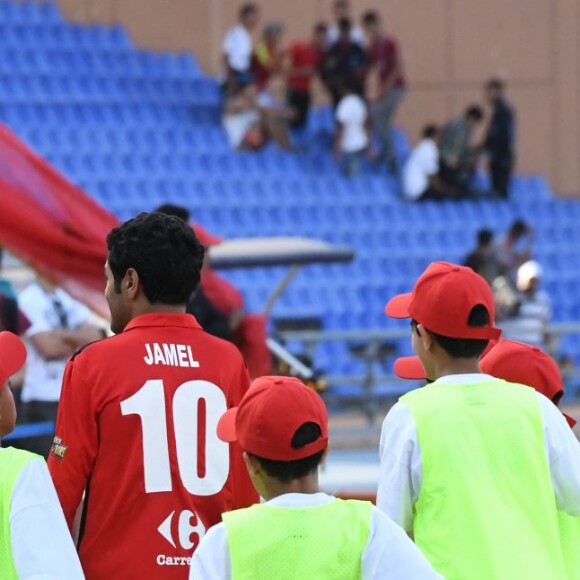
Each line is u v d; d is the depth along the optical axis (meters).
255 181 53.72
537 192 60.28
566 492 12.09
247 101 55.22
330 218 53.91
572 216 58.34
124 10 58.69
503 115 56.62
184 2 59.47
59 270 21.42
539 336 39.97
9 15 56.34
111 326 12.58
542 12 62.25
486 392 12.02
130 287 12.12
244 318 22.09
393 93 56.78
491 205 56.88
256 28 60.62
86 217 21.62
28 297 21.25
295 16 61.00
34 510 10.56
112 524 11.62
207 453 11.91
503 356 13.32
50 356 20.91
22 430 20.02
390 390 41.34
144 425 11.73
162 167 52.91
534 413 12.01
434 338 12.26
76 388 11.73
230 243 27.03
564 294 54.97
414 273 52.78
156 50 59.03
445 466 11.64
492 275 45.00
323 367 46.47
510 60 62.31
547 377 13.29
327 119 59.69
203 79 57.94
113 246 12.18
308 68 56.53
